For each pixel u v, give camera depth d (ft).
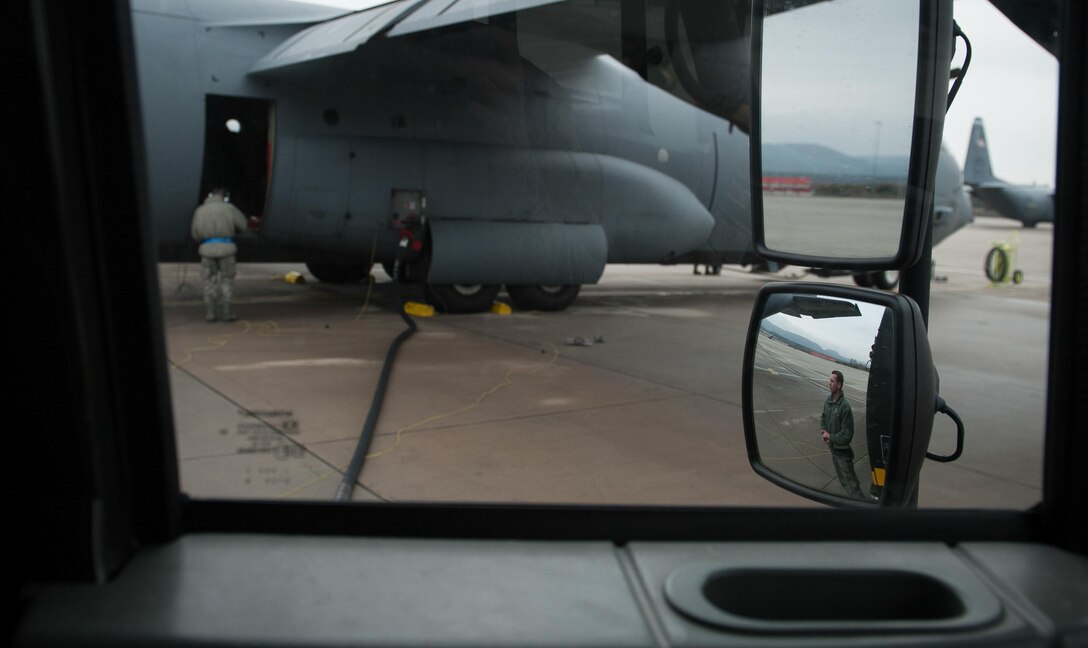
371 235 24.99
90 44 3.29
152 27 21.70
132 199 3.43
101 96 3.33
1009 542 4.04
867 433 5.06
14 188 3.08
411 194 24.63
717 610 3.35
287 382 13.92
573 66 23.84
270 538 3.85
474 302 27.30
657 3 16.84
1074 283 3.82
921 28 4.27
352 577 3.55
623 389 17.63
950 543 4.02
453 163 24.98
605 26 18.37
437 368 18.34
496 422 13.74
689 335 25.89
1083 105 3.71
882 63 4.39
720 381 19.01
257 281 31.35
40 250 3.12
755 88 4.73
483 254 25.46
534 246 26.05
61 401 3.22
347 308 26.25
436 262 24.85
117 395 3.51
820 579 3.71
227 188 22.27
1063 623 3.38
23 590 3.33
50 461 3.26
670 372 19.83
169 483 3.71
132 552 3.65
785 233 4.68
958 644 3.23
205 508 3.85
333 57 22.59
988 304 21.65
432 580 3.55
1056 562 3.85
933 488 6.66
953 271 23.47
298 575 3.55
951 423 14.34
